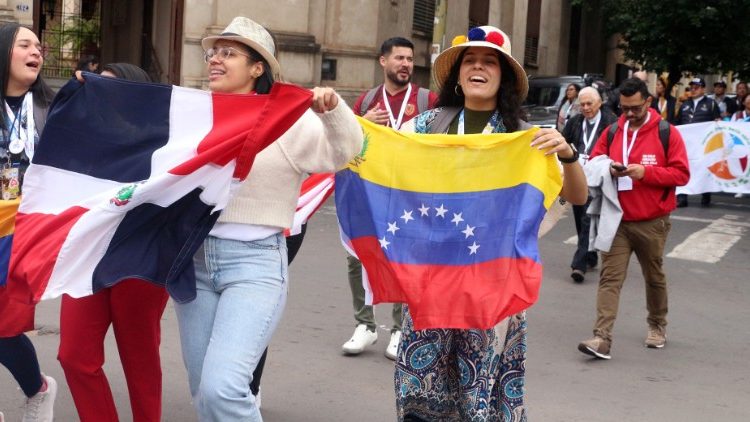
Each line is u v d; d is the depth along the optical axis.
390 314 7.96
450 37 25.72
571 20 34.75
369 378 6.20
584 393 6.22
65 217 3.86
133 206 3.76
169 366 6.18
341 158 3.86
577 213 9.88
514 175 4.24
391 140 4.32
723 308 9.07
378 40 21.56
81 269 3.84
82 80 3.92
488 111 4.42
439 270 4.26
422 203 4.30
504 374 4.30
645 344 7.57
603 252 7.11
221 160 3.74
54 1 20.95
